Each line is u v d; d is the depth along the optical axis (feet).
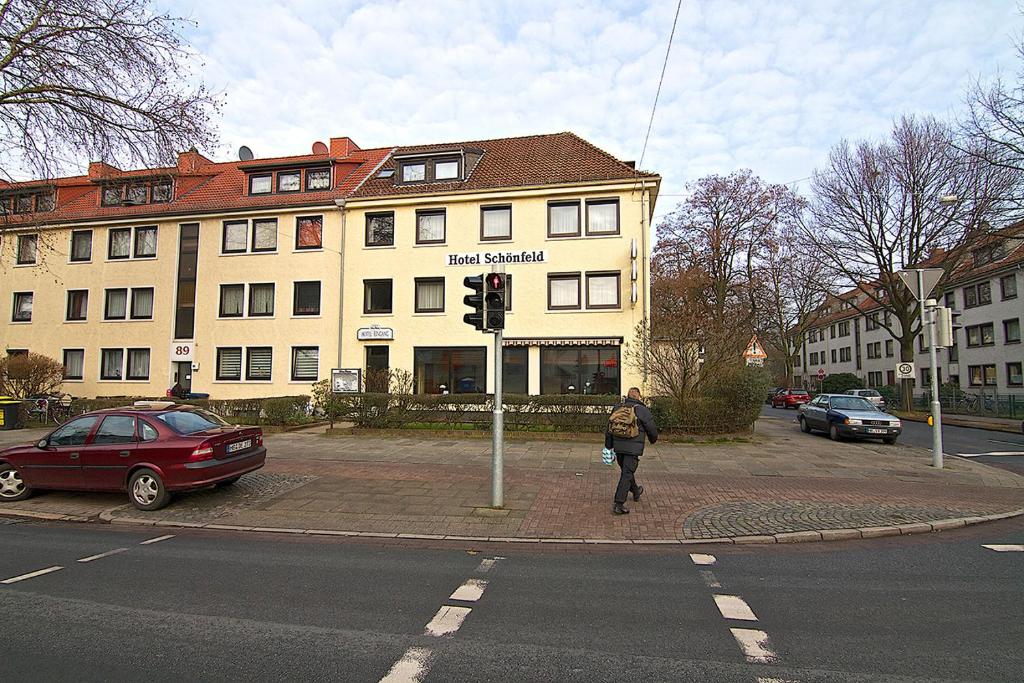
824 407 56.65
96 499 27.63
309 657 11.78
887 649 12.27
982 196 75.05
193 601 15.07
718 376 51.29
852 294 110.32
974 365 109.09
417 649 12.19
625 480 24.77
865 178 85.76
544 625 13.53
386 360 69.92
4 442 45.96
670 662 11.64
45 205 49.60
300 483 30.83
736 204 98.17
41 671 11.14
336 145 85.66
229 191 80.23
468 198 68.80
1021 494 29.17
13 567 18.08
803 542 21.50
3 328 80.18
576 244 66.64
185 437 25.84
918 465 38.14
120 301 77.87
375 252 70.95
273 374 71.82
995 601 15.17
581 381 65.77
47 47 36.52
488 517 24.27
